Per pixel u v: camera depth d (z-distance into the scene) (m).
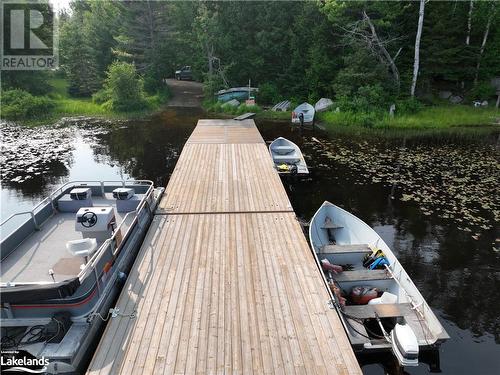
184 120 22.45
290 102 26.45
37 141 17.64
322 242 8.40
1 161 14.60
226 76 28.48
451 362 5.45
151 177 13.09
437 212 10.39
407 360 4.94
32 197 11.25
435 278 7.49
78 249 5.70
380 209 10.59
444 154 15.84
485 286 7.25
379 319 5.73
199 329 5.11
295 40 26.92
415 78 23.50
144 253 6.98
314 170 13.74
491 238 9.01
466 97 25.83
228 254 6.96
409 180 12.77
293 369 4.49
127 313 5.40
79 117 23.59
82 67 31.25
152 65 29.52
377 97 22.42
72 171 13.60
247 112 24.08
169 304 5.61
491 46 24.98
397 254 8.33
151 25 29.06
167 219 8.39
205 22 26.11
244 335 5.02
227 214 8.66
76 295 5.30
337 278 6.70
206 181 10.75
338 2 22.59
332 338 4.99
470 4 24.56
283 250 7.12
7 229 9.34
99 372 4.42
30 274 5.98
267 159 12.84
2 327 5.29
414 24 25.00
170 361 4.59
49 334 5.04
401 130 20.58
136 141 17.72
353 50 24.77
